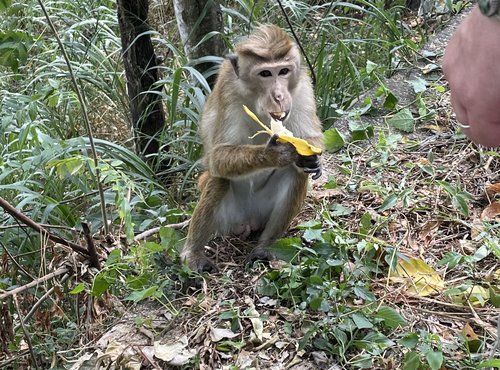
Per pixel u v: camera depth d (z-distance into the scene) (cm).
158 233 314
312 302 278
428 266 290
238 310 282
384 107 350
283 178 304
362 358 269
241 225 312
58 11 410
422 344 268
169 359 275
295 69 299
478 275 288
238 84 303
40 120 356
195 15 350
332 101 361
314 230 294
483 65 198
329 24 384
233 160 298
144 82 351
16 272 310
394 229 302
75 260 298
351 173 321
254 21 371
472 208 308
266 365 271
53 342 296
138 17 344
